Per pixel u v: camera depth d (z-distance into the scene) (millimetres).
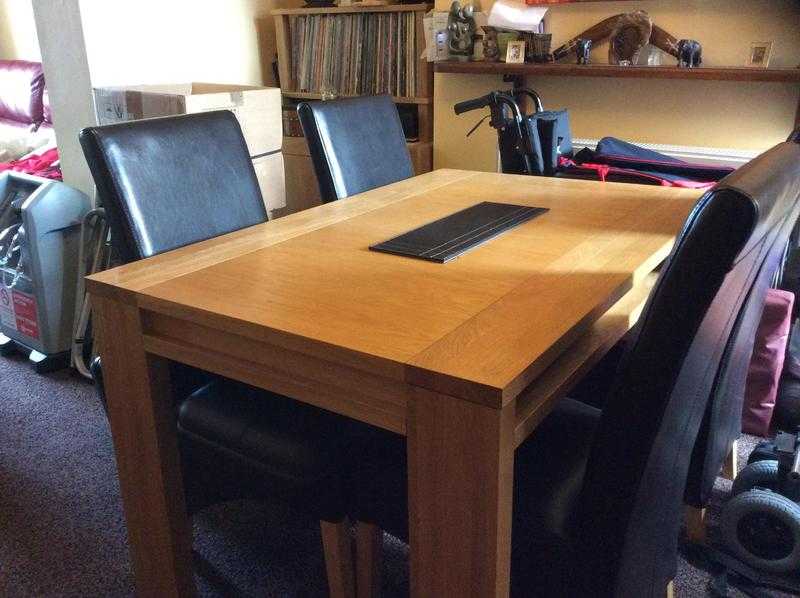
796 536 1475
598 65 2848
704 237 785
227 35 3533
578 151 2785
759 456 1755
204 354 1128
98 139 1389
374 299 1107
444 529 944
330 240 1443
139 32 2961
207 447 1290
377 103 2178
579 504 985
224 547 1656
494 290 1140
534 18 3041
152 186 1470
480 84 3299
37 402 2336
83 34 2697
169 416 1271
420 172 3473
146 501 1334
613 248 1353
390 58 3479
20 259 2520
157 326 1184
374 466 1179
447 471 908
